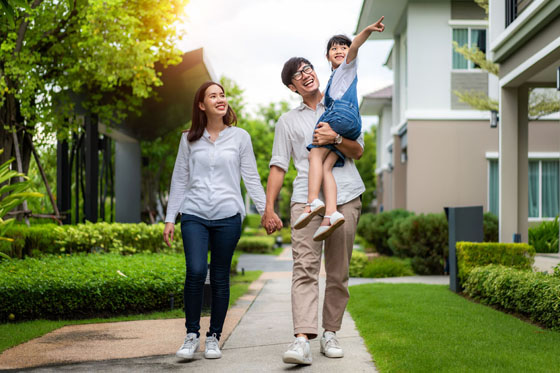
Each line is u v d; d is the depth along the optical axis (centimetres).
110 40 771
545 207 1362
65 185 894
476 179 1384
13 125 791
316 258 346
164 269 585
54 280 505
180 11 829
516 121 783
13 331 438
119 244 795
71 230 749
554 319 437
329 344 354
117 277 527
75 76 820
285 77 367
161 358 354
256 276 970
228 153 370
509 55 757
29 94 760
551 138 1354
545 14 620
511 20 754
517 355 337
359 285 778
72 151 958
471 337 393
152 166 1647
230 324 478
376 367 324
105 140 1144
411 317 477
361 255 1028
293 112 368
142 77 832
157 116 1158
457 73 1408
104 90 873
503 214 780
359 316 498
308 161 356
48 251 734
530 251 654
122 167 1308
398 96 1686
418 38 1414
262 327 464
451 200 1384
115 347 386
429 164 1388
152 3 809
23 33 748
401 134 1577
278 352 369
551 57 636
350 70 351
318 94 370
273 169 366
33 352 371
